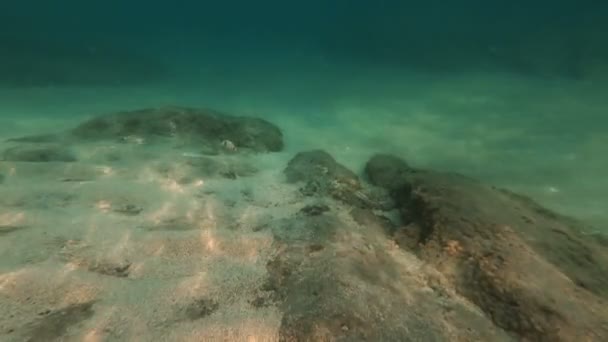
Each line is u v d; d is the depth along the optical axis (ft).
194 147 6.60
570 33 18.30
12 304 2.67
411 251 3.84
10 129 8.12
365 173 6.43
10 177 4.79
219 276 3.18
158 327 2.55
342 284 2.96
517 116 10.70
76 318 2.60
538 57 17.76
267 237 3.82
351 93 14.32
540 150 8.16
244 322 2.62
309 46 29.71
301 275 3.15
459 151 8.11
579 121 10.11
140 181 5.02
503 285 3.13
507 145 8.46
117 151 5.97
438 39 22.38
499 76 16.75
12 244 3.34
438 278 3.36
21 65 15.28
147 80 16.40
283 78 17.95
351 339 2.50
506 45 19.62
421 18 24.73
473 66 18.70
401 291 3.09
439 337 2.60
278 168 6.18
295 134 8.85
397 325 2.65
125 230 3.76
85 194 4.46
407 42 23.11
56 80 14.46
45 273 2.99
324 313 2.67
